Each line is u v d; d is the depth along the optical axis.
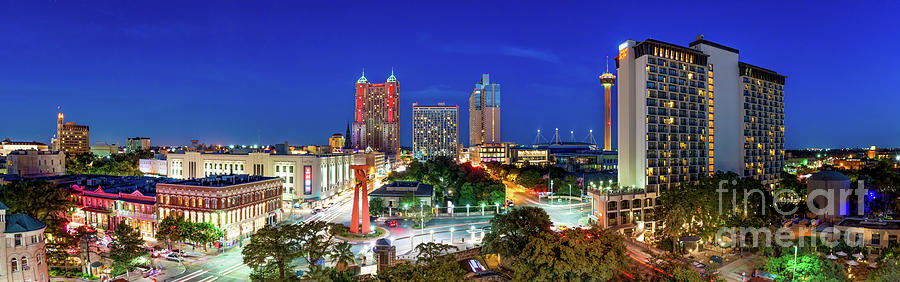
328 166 177.88
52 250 84.06
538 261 66.62
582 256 66.25
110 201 112.56
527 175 192.00
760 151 166.25
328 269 65.75
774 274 75.88
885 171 138.88
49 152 167.25
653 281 65.94
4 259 69.06
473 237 104.94
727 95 155.38
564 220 132.62
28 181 98.56
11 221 71.12
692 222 108.25
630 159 137.12
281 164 163.75
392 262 81.00
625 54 138.88
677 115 138.12
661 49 135.88
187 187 102.00
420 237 110.25
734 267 86.88
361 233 111.44
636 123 136.00
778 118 175.62
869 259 84.19
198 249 97.25
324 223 74.44
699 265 85.38
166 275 81.25
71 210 112.81
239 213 105.75
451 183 191.75
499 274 78.06
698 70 143.75
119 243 80.62
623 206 123.25
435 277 58.03
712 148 150.25
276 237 67.25
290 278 65.19
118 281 74.88
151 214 107.06
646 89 132.25
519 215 83.38
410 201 138.12
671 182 136.12
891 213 128.12
